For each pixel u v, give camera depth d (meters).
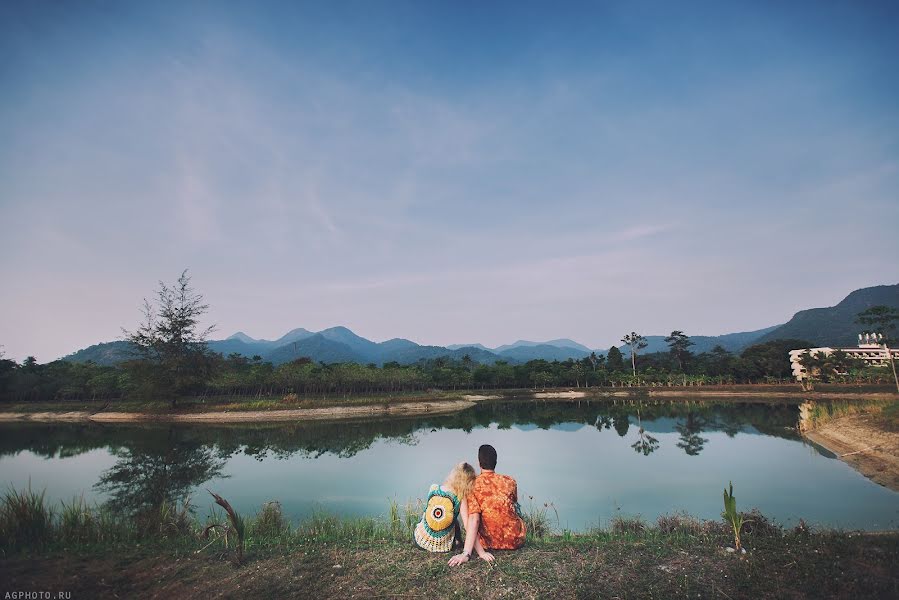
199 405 66.19
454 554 6.54
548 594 5.28
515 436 43.00
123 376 70.25
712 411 64.38
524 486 21.95
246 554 7.05
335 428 52.41
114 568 6.54
